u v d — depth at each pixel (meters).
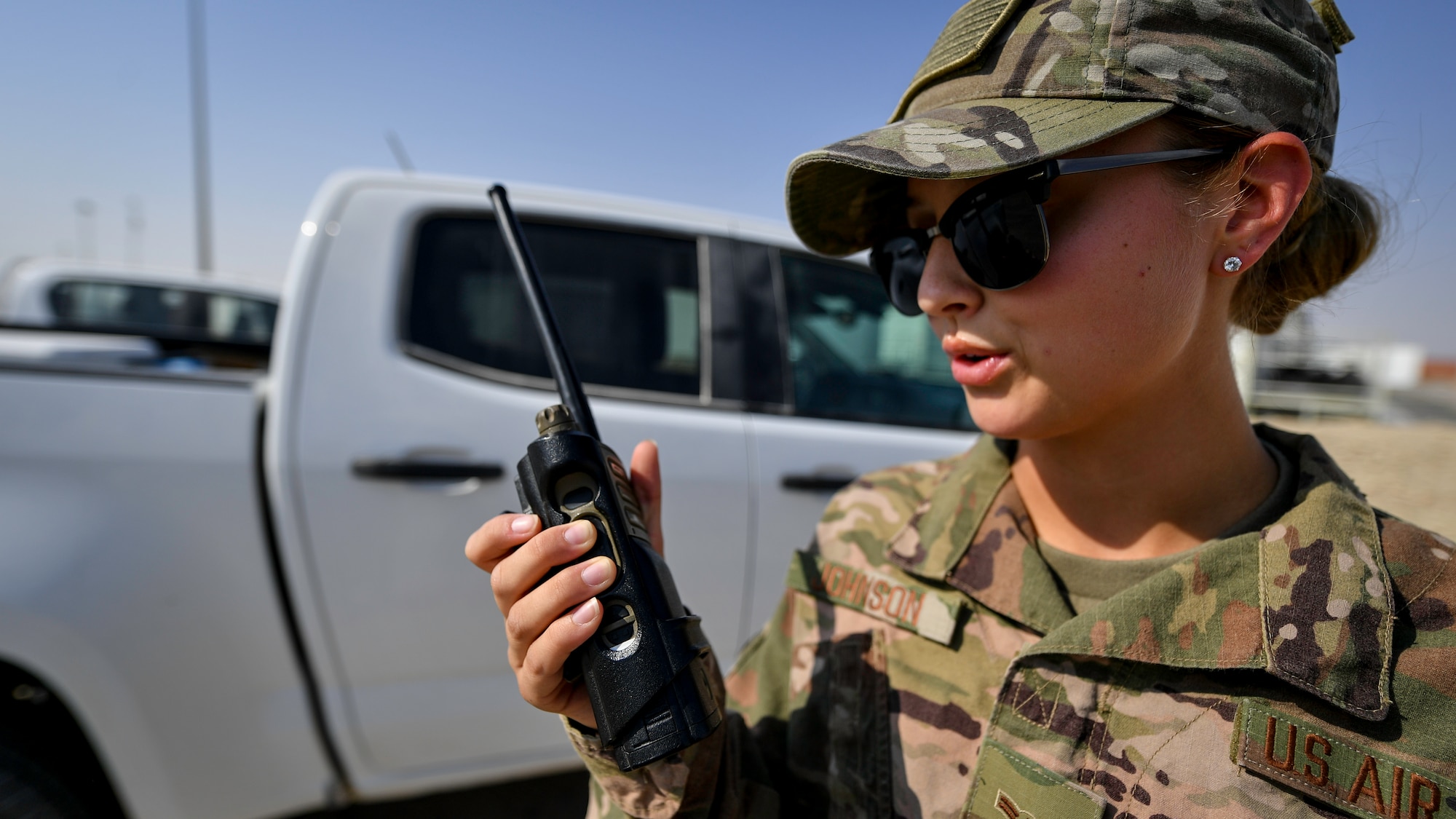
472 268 1.80
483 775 1.73
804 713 0.77
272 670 1.54
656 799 0.65
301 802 1.59
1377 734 0.53
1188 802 0.56
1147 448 0.66
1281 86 0.59
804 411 1.98
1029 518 0.74
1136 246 0.58
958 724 0.68
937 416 2.16
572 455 0.60
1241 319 0.71
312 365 1.61
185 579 1.46
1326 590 0.57
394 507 1.61
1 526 1.33
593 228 1.91
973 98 0.64
